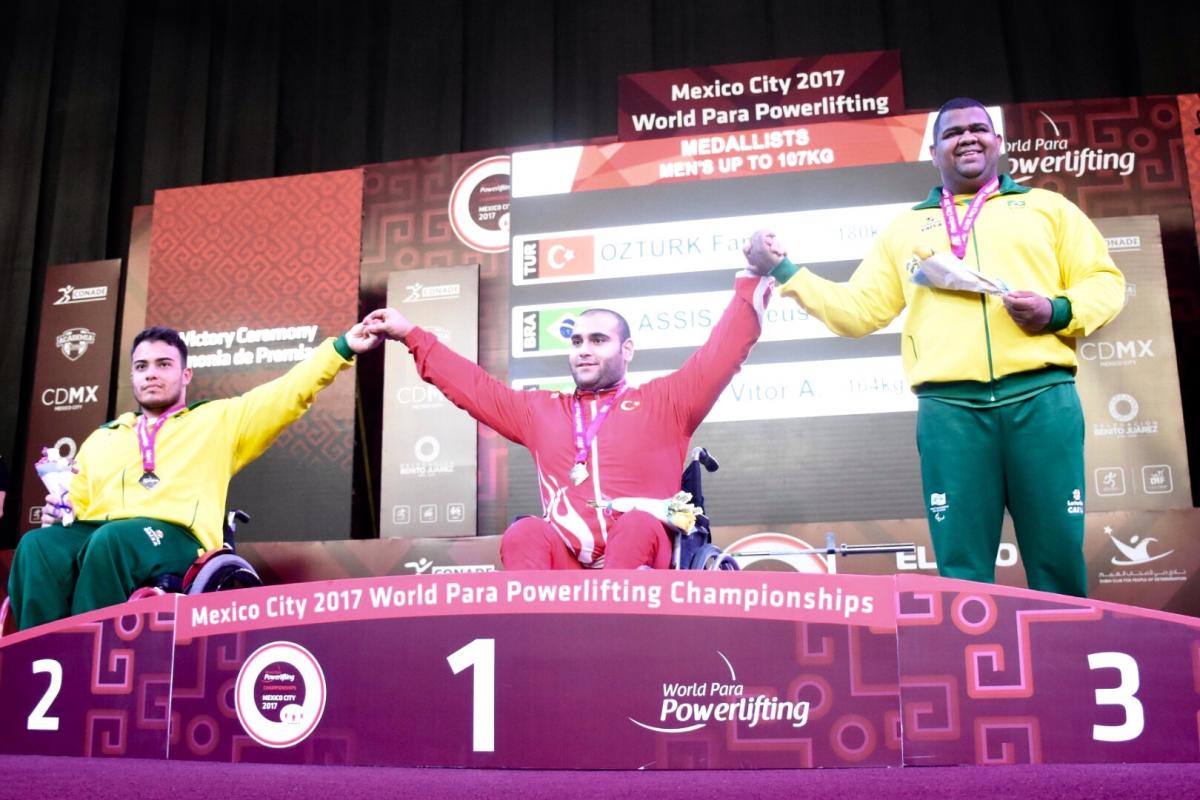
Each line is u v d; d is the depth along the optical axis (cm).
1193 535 416
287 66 652
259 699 201
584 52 615
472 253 557
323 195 554
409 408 521
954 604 188
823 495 470
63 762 200
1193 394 502
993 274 348
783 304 486
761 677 188
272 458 522
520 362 504
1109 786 159
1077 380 461
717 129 526
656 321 498
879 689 186
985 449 332
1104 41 576
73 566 346
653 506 289
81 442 553
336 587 201
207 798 157
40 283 643
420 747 192
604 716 188
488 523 518
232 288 550
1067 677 185
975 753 184
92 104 652
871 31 588
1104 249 354
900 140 498
